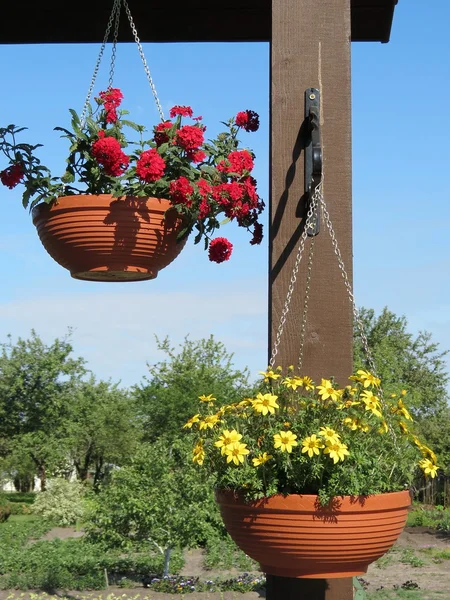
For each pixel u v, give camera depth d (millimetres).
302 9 2258
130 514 9867
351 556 1762
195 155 2584
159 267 2492
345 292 2158
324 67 2236
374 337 29062
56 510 19484
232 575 10766
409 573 11438
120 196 2334
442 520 18031
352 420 1847
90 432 31094
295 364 2139
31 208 2482
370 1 2607
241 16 2799
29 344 30625
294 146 2207
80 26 2855
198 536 9891
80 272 2436
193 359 20281
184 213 2426
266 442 1812
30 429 30484
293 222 2184
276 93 2230
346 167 2197
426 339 29422
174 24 2852
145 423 20500
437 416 27719
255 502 1757
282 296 2164
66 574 10508
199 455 1855
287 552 1754
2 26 2857
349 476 1729
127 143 2566
